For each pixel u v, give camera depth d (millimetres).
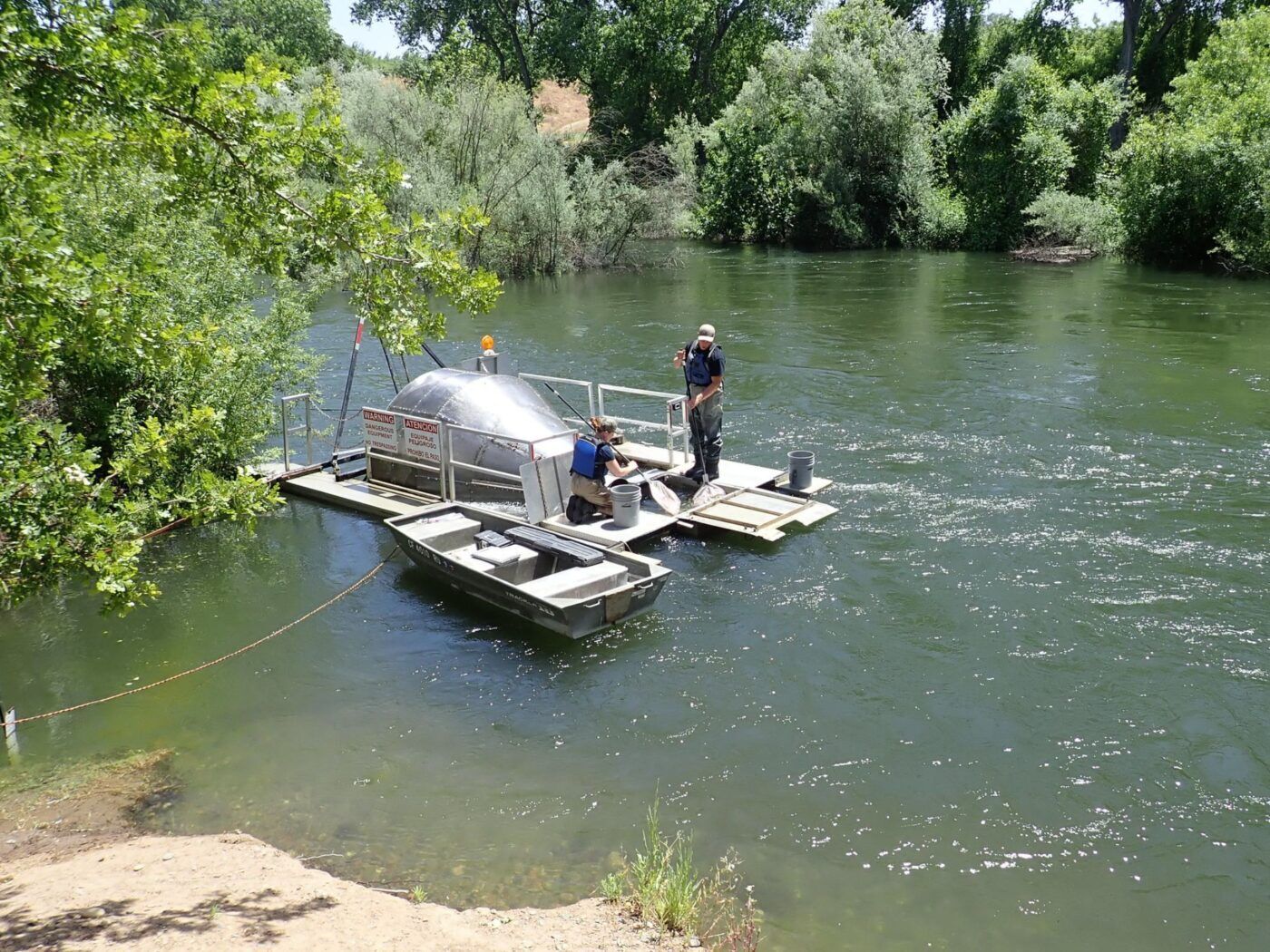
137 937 4852
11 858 6082
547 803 6691
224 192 5867
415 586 10352
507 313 26562
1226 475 12719
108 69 5109
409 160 33812
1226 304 25750
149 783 7000
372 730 7664
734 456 14141
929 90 45938
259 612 9789
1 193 4973
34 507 5066
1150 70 57531
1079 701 7770
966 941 5359
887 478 12984
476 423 12359
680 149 50219
